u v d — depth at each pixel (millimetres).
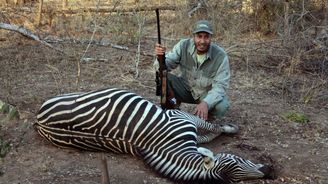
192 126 5582
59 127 5680
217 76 6566
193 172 5066
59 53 9906
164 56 6367
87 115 5562
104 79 8719
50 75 8812
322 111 7637
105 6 13680
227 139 6508
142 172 5414
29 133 6281
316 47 9672
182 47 6664
